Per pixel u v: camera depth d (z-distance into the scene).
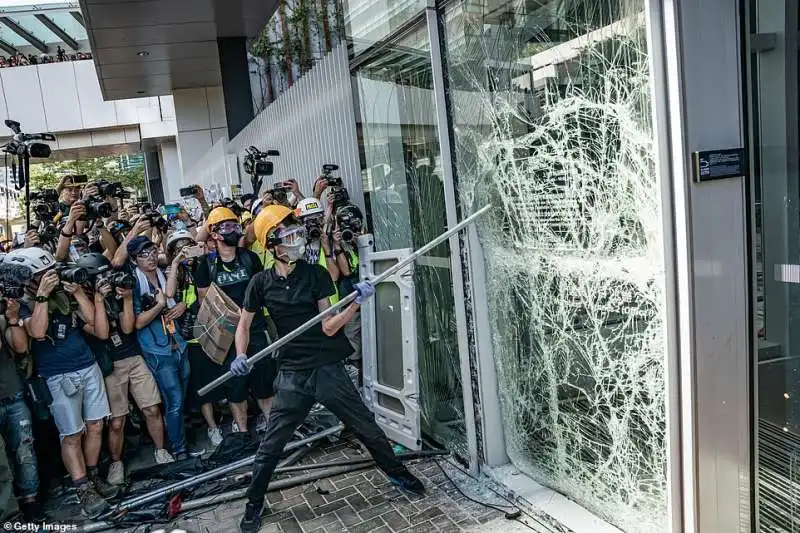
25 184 4.78
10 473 3.24
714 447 2.10
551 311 2.75
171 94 14.59
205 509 3.30
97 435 3.60
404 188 3.75
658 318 2.17
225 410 4.70
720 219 2.03
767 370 2.19
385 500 3.17
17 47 19.14
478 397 3.23
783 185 2.05
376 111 3.93
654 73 1.96
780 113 2.02
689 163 1.96
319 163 5.61
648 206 2.13
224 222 3.99
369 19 3.75
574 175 2.47
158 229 4.96
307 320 2.99
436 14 3.10
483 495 3.11
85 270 3.43
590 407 2.62
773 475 2.26
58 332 3.37
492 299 3.16
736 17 1.99
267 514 3.16
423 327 3.77
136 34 9.70
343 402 3.00
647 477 2.37
